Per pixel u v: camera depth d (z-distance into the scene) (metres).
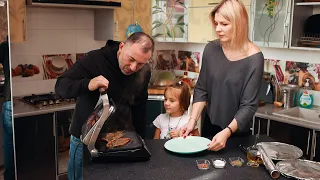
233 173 1.52
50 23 3.46
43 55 3.47
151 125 3.47
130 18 3.66
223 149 1.80
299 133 2.77
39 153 3.00
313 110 3.14
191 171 1.53
